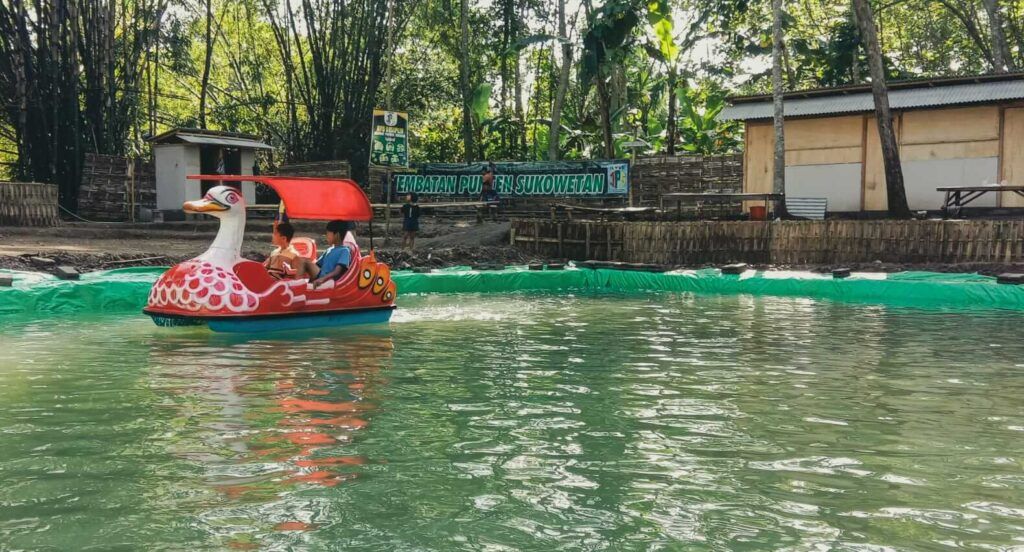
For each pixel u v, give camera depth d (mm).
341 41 26250
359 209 9422
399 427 4773
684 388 5969
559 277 14852
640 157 21734
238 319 8453
